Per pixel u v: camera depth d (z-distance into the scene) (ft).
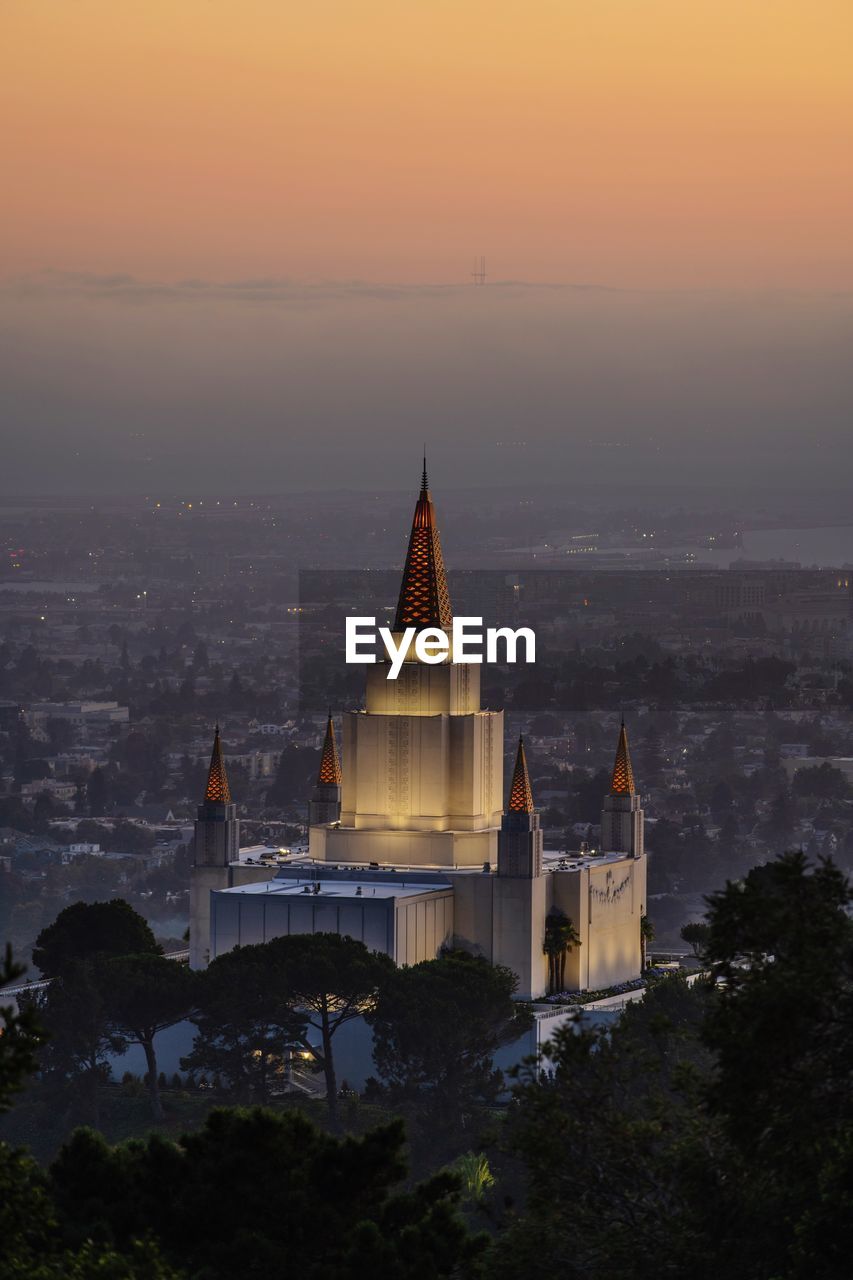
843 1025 339.77
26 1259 325.42
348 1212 375.04
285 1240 367.45
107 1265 334.24
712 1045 341.62
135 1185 376.48
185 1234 369.50
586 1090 395.96
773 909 347.56
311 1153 382.01
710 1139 368.89
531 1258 365.61
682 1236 356.38
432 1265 363.56
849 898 351.67
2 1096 298.76
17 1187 319.88
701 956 366.22
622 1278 353.72
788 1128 337.72
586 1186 375.04
